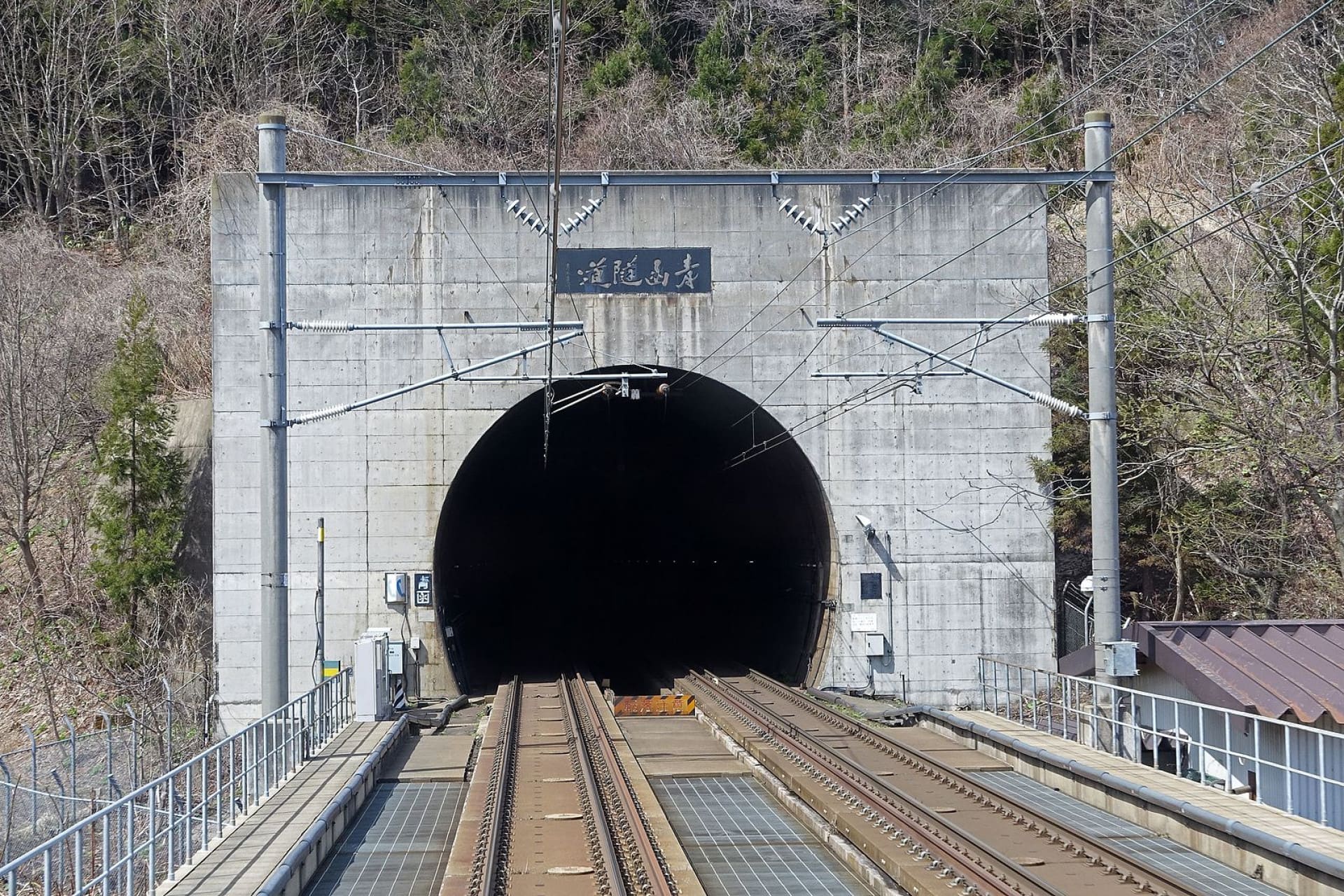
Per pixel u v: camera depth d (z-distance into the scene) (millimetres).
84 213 78688
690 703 37500
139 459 44875
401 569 37719
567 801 23266
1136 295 43562
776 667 49938
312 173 29516
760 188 38531
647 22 82500
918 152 73625
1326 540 42125
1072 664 28469
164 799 34688
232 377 37438
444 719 34000
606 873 17484
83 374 55781
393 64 85188
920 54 85938
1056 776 24766
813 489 40438
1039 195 38906
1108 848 18109
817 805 21859
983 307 38750
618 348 38188
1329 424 35688
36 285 59281
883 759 27672
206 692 41188
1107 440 25953
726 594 68688
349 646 37500
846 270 38719
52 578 49250
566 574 76562
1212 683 23484
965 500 38750
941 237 38781
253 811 20516
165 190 82312
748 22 86375
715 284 38438
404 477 37781
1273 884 17125
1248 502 39906
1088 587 29688
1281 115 51062
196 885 15961
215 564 37250
